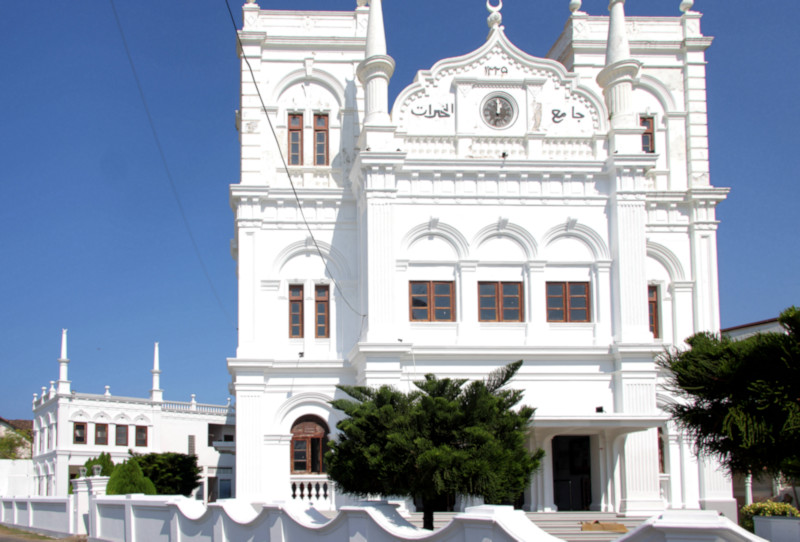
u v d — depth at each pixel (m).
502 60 34.53
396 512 15.91
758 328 46.12
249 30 35.12
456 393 19.58
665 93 37.72
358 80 35.84
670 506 33.59
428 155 33.69
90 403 58.09
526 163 33.00
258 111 34.94
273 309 33.38
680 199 36.16
